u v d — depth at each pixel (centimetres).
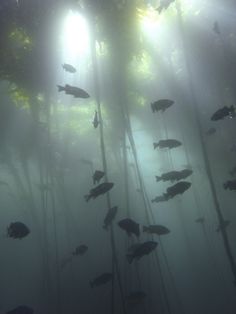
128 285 909
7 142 1205
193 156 1292
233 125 1115
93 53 793
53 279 1119
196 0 972
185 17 977
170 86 1134
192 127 1180
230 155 1148
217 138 1163
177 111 1223
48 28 830
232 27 988
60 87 594
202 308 1068
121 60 924
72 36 830
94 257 1284
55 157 1177
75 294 1093
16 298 1298
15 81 931
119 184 1434
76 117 1284
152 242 612
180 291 1152
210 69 1055
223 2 965
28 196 1193
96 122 614
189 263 1219
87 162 1188
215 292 1091
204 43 1007
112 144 1423
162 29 957
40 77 920
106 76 966
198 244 1240
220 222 672
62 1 787
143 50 963
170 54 1038
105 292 1064
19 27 838
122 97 988
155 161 1783
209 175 693
